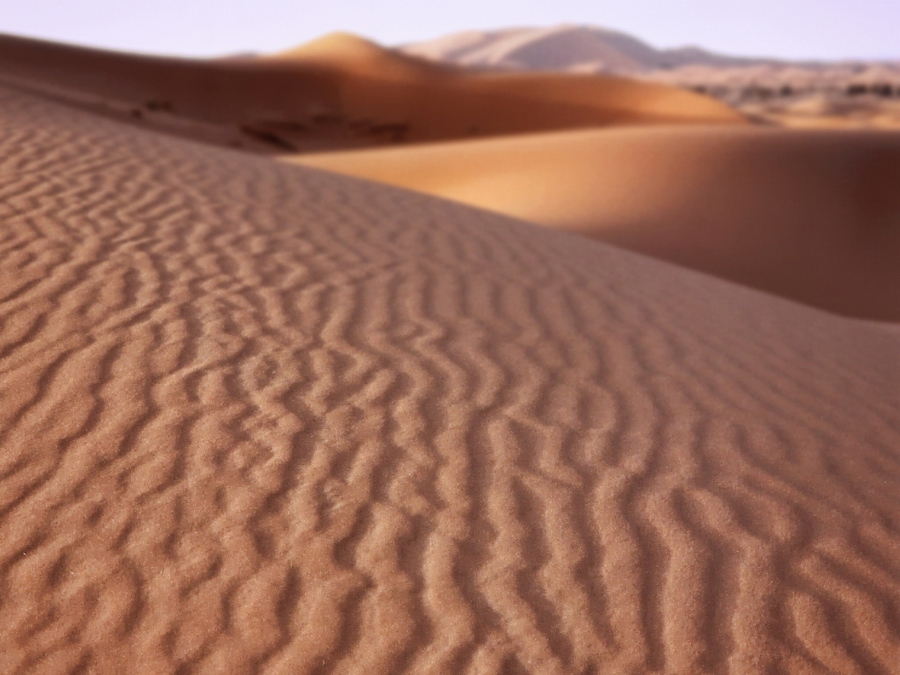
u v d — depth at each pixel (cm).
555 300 569
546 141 2403
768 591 281
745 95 12556
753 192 1780
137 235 553
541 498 320
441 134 6900
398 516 302
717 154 1956
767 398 452
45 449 318
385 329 464
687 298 649
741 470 359
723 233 1628
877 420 446
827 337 618
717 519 318
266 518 294
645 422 395
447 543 291
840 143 1980
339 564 277
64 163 707
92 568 267
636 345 505
